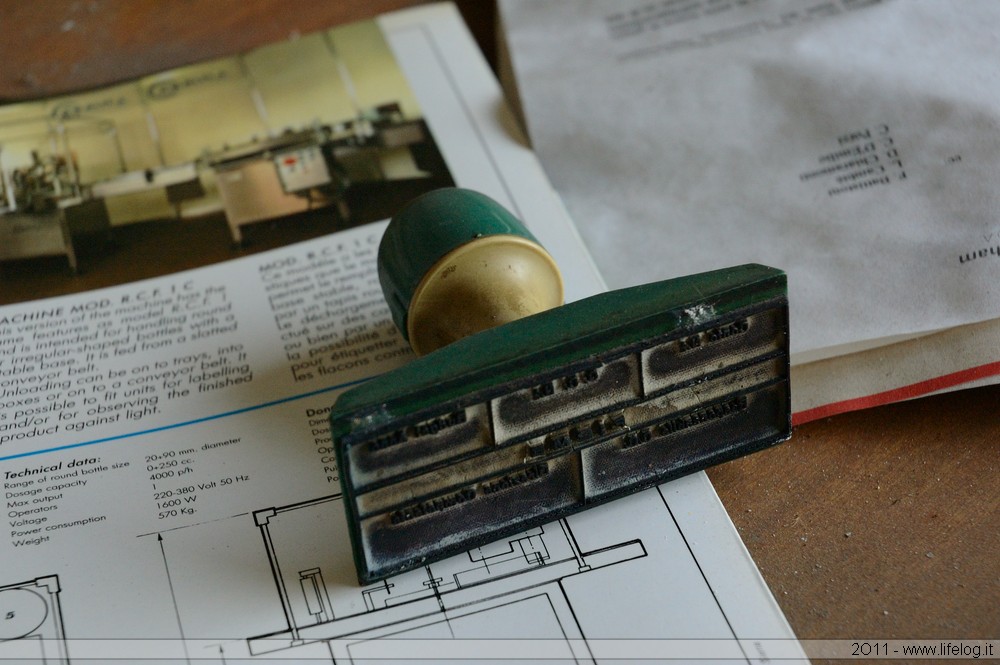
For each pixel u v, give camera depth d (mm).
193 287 576
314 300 566
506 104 665
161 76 697
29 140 652
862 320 516
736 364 444
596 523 462
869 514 467
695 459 467
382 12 753
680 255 568
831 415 505
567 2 694
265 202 615
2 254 593
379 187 620
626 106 635
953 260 523
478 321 470
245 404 518
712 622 426
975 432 494
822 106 603
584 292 546
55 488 485
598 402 432
